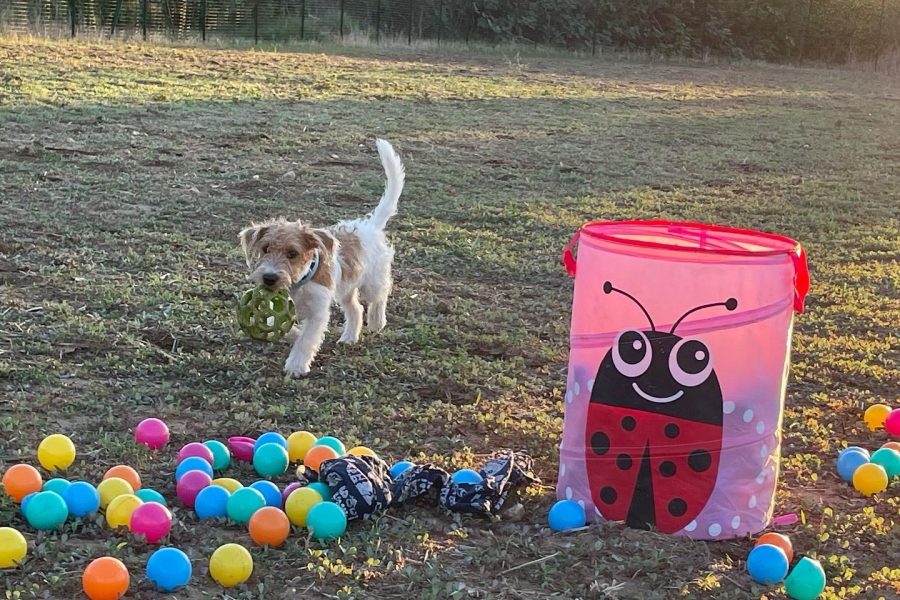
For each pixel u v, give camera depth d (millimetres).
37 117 7961
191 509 2754
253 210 5805
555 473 3062
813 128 11570
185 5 15695
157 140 7594
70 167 6469
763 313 2682
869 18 23703
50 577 2461
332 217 5793
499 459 2943
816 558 2699
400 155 7953
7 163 6387
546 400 3547
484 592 2518
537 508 2861
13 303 3936
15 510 2668
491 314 4281
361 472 2768
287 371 3605
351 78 12375
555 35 21359
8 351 3545
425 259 5125
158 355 3631
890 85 18562
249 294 3588
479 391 3559
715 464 2721
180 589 2463
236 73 11773
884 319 4527
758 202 7164
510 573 2594
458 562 2621
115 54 12219
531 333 4145
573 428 2816
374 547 2637
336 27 18125
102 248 4758
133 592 2445
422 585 2533
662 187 7547
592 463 2783
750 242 2863
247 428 3201
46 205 5480
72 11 13570
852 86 17844
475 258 5168
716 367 2699
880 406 3486
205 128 8250
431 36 20031
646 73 17625
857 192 7754
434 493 2846
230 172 6754
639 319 2715
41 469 2891
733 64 21859
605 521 2777
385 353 3854
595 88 14086
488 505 2791
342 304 3945
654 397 2723
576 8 21703
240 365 3625
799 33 23438
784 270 2682
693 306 2686
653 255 2688
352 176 6969
